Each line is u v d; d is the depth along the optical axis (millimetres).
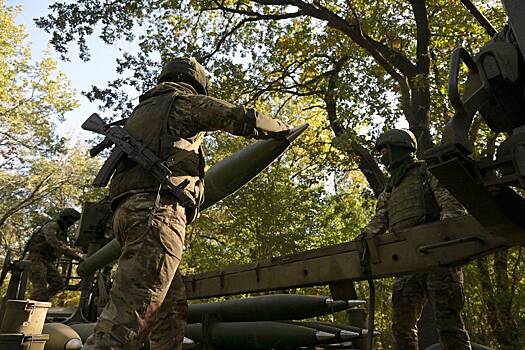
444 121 11875
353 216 15578
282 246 14609
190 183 2713
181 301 3055
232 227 15891
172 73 3182
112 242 6652
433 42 13547
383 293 13492
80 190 26312
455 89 1975
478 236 2430
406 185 3979
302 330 4164
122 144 2758
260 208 14977
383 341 11281
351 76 11789
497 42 2020
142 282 2322
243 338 4438
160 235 2436
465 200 2021
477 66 2055
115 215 2617
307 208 14945
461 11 12625
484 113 2203
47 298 9305
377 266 2855
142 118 2836
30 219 26312
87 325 5797
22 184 25250
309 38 14344
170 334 2967
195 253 17406
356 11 12883
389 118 11188
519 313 9164
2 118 23875
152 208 2484
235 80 14227
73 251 8891
